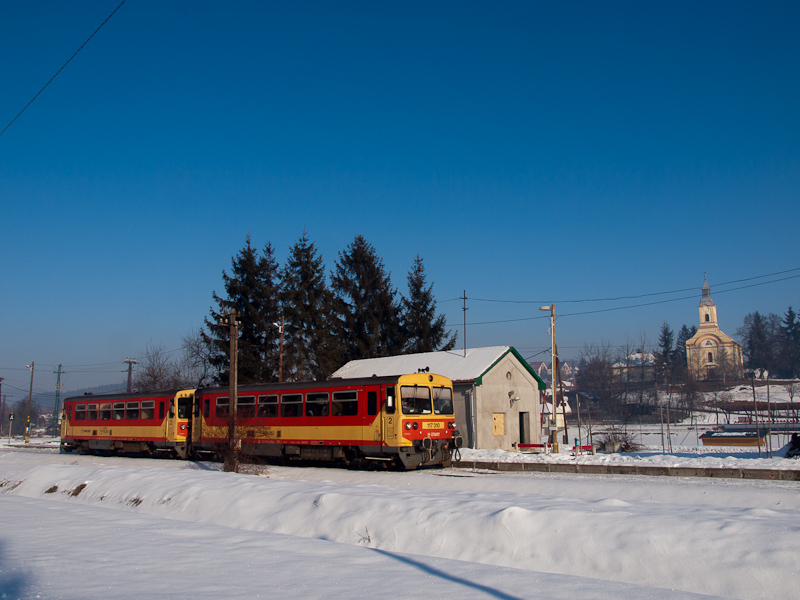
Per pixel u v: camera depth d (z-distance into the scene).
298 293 46.88
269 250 47.38
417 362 36.41
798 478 17.58
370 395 22.98
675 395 78.12
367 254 52.25
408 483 19.14
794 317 118.62
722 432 49.66
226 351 44.41
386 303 51.44
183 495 14.12
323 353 46.25
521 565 8.66
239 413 25.05
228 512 12.85
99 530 10.40
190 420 30.06
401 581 7.08
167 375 56.84
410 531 10.11
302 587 6.77
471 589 6.75
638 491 15.53
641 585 7.43
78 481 17.67
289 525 11.64
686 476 18.98
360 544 10.30
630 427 61.72
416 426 22.36
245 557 8.26
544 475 20.42
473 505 10.49
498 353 33.25
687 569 7.68
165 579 7.05
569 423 70.94
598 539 8.56
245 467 22.67
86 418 36.38
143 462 28.77
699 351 106.56
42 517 11.94
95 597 6.29
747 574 7.31
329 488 13.18
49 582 6.87
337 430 23.83
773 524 8.23
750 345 113.69
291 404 25.64
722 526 8.27
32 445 48.84
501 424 32.72
